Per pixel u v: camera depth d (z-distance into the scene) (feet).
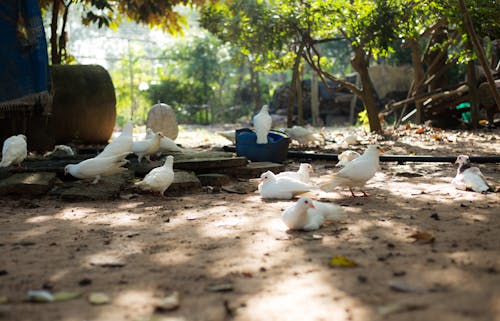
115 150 11.50
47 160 13.28
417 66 24.04
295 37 21.95
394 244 7.30
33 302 5.89
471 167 10.62
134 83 47.70
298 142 17.81
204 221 8.66
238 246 7.40
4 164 11.66
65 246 7.58
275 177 10.29
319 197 10.11
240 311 5.50
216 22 20.42
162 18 24.52
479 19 18.20
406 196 10.01
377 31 18.29
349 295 5.84
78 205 9.96
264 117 13.66
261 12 19.61
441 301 5.56
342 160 11.94
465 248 7.06
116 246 7.53
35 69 15.47
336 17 18.60
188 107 46.16
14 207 9.85
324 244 7.39
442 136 19.27
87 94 18.10
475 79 21.42
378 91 37.17
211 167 12.24
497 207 9.01
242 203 9.82
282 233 7.91
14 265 6.90
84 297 6.00
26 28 15.34
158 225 8.52
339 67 53.16
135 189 10.96
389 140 18.76
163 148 13.28
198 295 5.98
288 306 5.59
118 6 24.13
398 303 5.54
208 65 47.39
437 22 20.15
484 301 5.50
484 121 22.70
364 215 8.75
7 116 15.33
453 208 9.02
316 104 35.65
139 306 5.73
